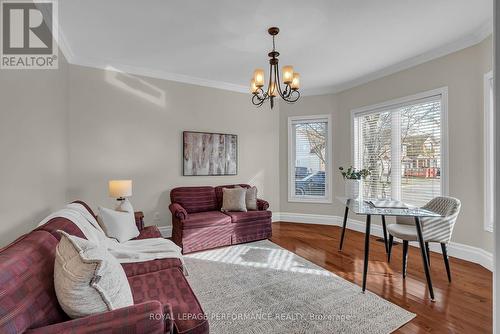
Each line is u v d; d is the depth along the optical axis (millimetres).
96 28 2609
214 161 4324
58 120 2768
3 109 1621
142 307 1057
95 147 3426
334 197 4664
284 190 5008
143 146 3758
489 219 2699
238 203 3877
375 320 1859
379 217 3936
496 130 990
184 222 3264
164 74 3896
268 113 4938
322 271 2682
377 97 3938
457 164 2990
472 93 2848
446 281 2439
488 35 2645
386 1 2193
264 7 2260
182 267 1982
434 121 3254
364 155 4203
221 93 4430
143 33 2713
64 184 3020
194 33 2713
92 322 972
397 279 2490
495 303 1007
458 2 2217
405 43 2963
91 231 1915
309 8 2277
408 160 3557
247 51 3154
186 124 4105
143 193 3762
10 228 1702
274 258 3055
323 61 3463
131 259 1936
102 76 3473
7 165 1662
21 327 887
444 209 2559
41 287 1063
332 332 1735
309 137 4918
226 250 3348
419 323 1825
